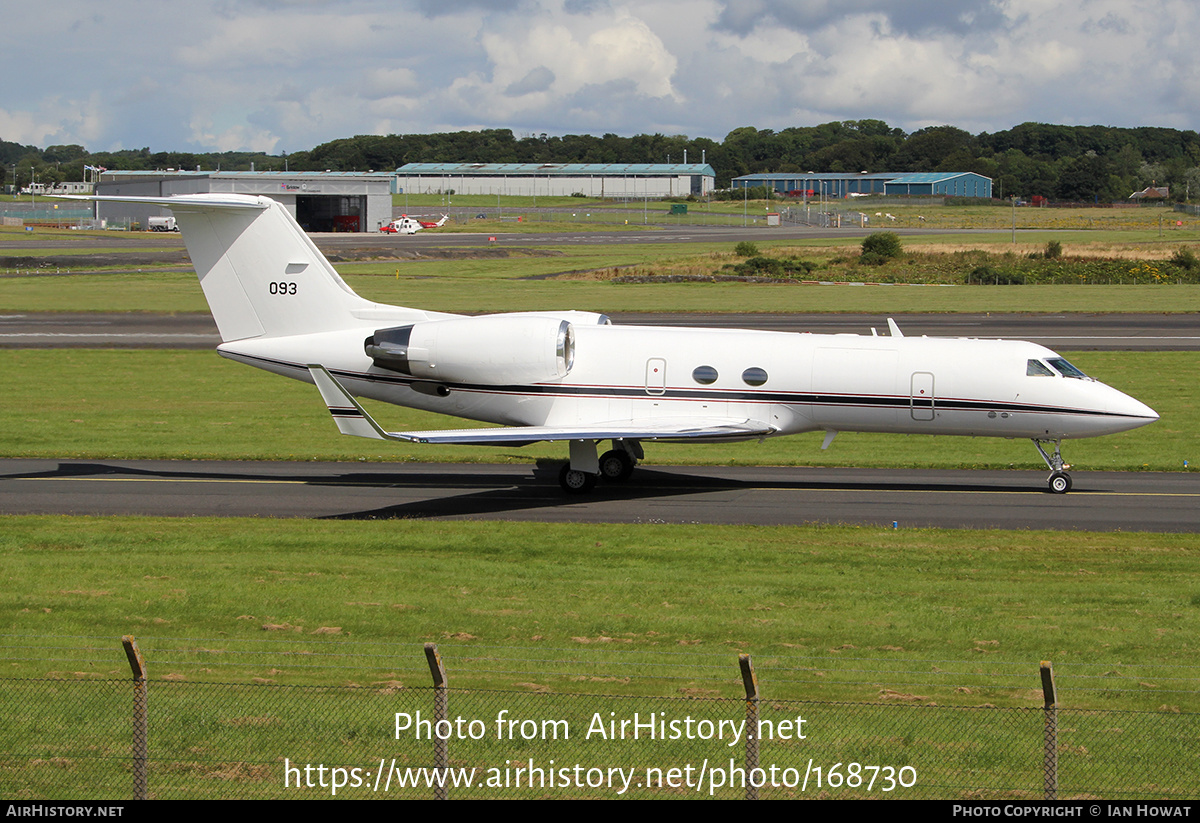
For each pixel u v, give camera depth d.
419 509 44.28
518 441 43.28
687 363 47.16
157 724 21.92
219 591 31.86
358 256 175.88
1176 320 106.50
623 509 44.31
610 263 172.38
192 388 75.12
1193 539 39.28
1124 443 58.88
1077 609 30.88
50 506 44.09
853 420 46.84
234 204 48.00
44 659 26.00
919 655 26.84
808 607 30.78
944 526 41.38
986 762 20.62
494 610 30.27
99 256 171.38
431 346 47.31
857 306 116.50
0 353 86.81
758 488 48.53
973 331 98.25
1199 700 23.88
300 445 58.06
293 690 23.84
